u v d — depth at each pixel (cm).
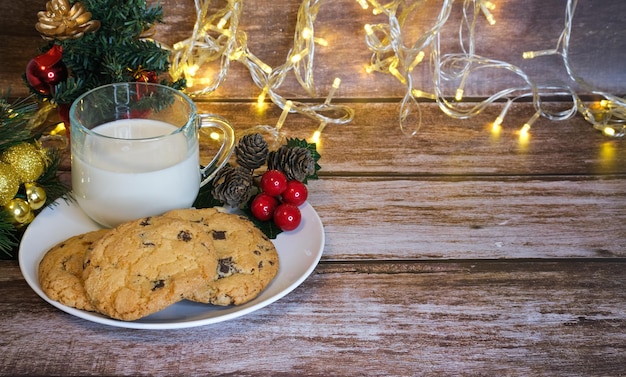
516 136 84
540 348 61
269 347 60
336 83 86
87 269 60
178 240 61
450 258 69
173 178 65
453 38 89
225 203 69
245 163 73
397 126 85
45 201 68
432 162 80
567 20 87
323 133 84
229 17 87
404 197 75
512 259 69
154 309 58
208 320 58
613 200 76
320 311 63
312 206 73
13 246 67
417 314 63
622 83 91
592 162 81
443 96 91
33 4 86
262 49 89
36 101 81
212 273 60
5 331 61
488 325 63
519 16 89
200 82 90
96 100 67
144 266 60
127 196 65
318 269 67
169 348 60
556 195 76
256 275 61
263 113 87
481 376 59
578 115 88
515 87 91
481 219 73
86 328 61
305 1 84
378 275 67
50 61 74
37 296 63
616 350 61
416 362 60
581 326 63
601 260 69
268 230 67
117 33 75
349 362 59
